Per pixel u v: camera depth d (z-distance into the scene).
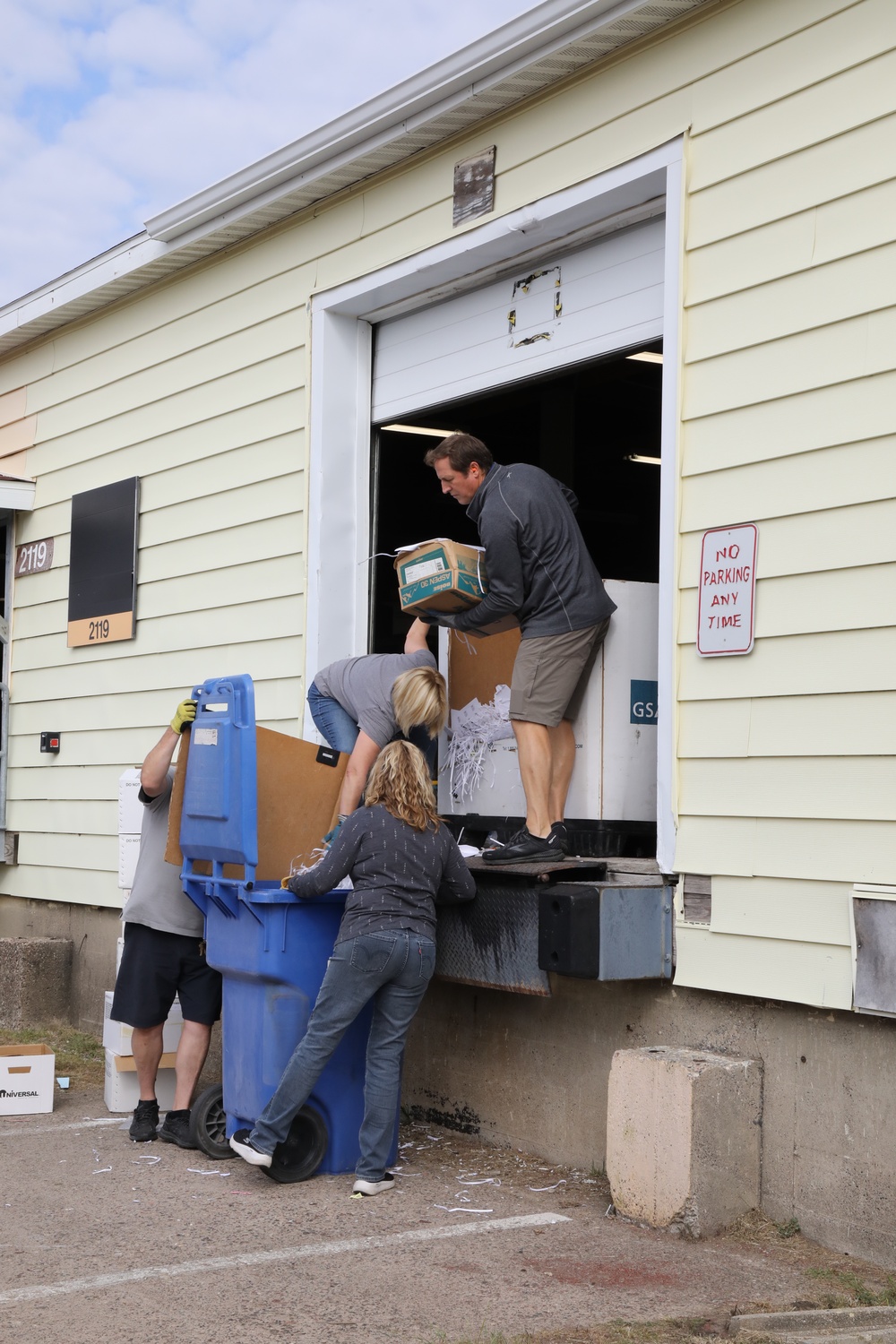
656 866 4.80
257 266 7.22
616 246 5.55
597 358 5.63
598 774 5.29
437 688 5.15
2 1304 3.63
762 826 4.47
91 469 8.57
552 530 5.10
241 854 4.87
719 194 4.82
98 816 8.34
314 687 5.75
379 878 4.70
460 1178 4.99
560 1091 5.20
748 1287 3.81
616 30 5.07
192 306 7.71
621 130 5.22
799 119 4.56
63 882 8.66
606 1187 4.86
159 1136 5.58
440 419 8.23
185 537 7.67
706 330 4.82
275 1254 4.07
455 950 5.21
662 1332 3.45
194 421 7.66
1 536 10.14
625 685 5.36
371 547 6.87
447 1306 3.63
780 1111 4.37
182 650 7.64
